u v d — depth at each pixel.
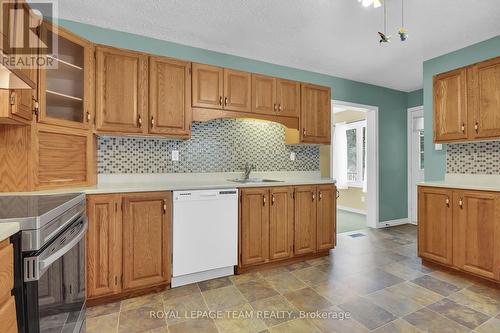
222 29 2.57
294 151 3.55
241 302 2.01
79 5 2.17
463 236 2.39
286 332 1.64
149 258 2.11
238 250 2.50
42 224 0.98
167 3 2.16
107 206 1.97
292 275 2.50
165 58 2.42
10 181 1.72
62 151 1.94
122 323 1.74
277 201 2.69
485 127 2.42
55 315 1.15
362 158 5.62
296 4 2.18
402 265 2.74
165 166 2.77
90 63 2.12
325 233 2.99
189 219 2.27
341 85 3.92
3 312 0.82
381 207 4.38
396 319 1.77
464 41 2.83
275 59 3.28
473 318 1.77
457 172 3.04
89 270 1.91
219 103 2.65
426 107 3.35
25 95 1.63
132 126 2.28
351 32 2.63
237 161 3.16
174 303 2.00
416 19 2.39
